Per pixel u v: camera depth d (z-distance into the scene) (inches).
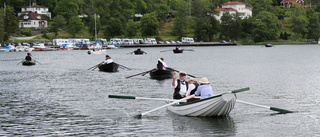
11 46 5944.9
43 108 1093.1
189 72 2299.5
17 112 1038.4
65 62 3395.7
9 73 2266.2
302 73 2165.4
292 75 2042.3
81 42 7022.6
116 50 6225.4
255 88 1498.5
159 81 1776.6
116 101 1196.5
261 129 844.0
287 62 3289.9
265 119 932.6
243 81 1755.7
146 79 1861.5
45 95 1337.4
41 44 6205.7
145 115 985.5
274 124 885.8
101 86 1595.7
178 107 987.3
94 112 1031.0
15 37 7839.6
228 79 1854.1
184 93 1044.5
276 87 1524.4
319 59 3737.7
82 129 855.1
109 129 853.8
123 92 1412.4
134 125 885.8
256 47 7406.5
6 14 7062.0
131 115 992.2
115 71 2377.0
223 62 3316.9
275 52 5383.9
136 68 2659.9
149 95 1338.6
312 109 1052.5
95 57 4315.9
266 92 1381.6
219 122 903.7
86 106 1117.1
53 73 2237.9
